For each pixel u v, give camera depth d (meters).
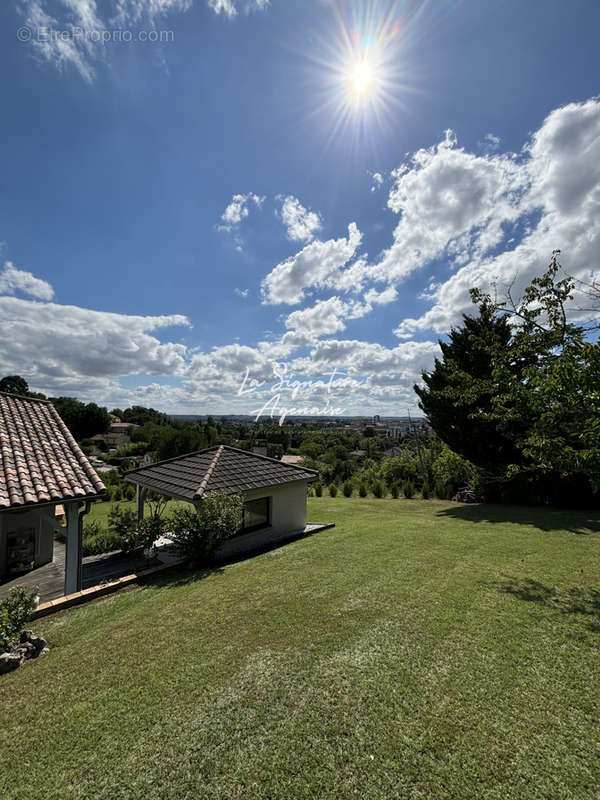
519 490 15.84
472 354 15.00
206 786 2.67
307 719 3.26
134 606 6.32
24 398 10.60
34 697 3.78
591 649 4.17
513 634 4.55
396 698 3.47
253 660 4.21
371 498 21.06
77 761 2.94
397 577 6.74
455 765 2.75
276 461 13.23
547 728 3.06
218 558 9.55
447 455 17.19
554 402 6.54
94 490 7.44
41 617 6.17
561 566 7.02
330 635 4.68
